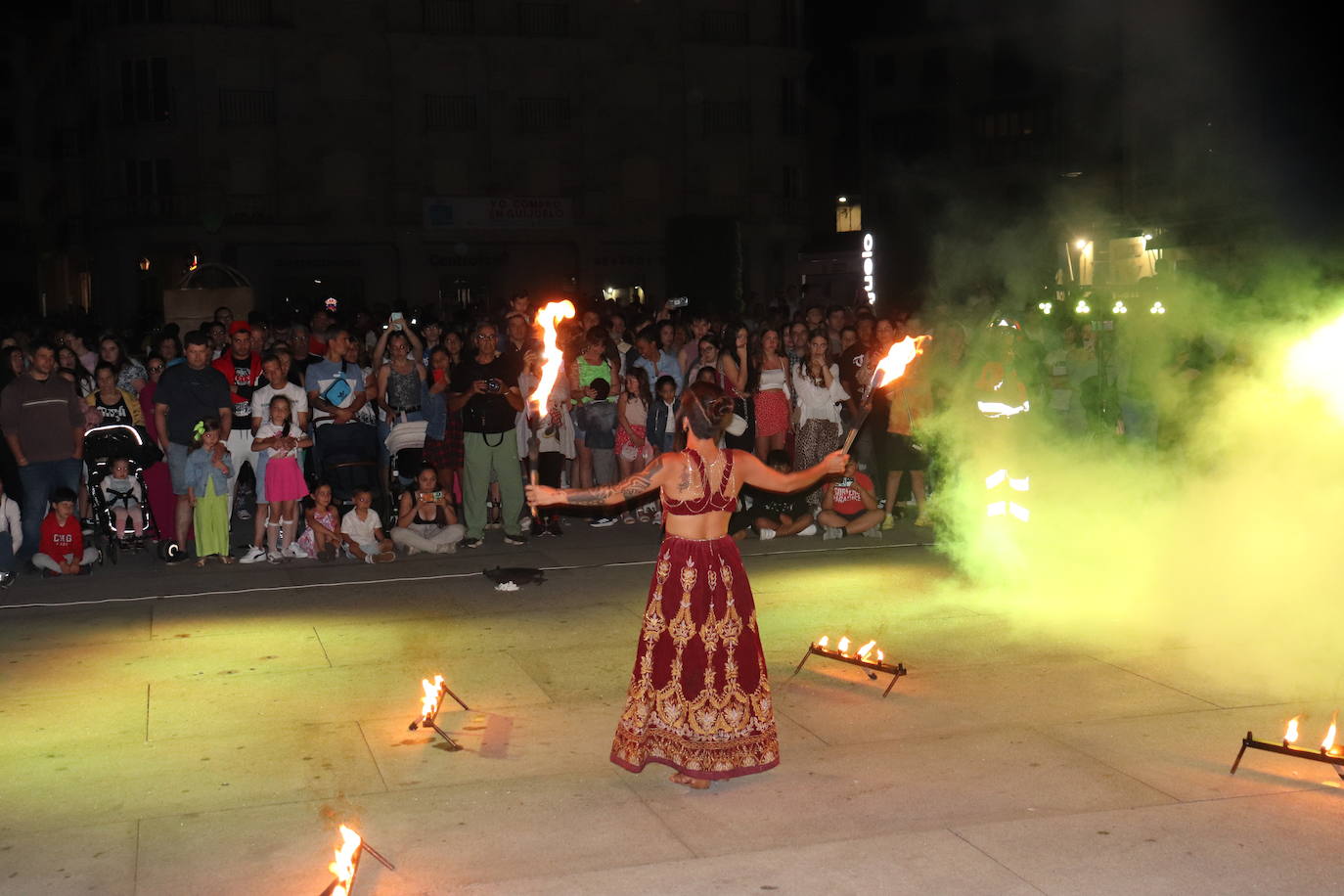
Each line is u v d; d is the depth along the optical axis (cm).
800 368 1123
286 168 3622
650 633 532
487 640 768
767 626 792
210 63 3553
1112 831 472
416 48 3678
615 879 438
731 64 3978
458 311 1775
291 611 849
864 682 672
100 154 3716
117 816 500
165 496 1059
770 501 1105
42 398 1001
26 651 753
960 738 582
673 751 521
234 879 443
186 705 645
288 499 1019
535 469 1095
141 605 874
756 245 4044
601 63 3834
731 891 427
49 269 4788
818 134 4884
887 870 443
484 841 471
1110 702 630
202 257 3594
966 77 4397
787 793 517
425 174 3722
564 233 3838
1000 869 442
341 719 620
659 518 1197
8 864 457
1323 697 632
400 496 1113
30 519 1007
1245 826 477
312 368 1065
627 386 1173
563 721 615
